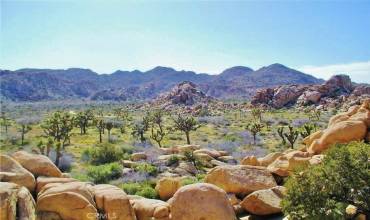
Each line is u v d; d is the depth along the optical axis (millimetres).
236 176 15031
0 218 9711
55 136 45562
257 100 137000
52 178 13234
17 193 10805
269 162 18609
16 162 12961
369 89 111500
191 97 177250
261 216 13078
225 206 11797
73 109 171750
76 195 11281
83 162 34281
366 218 9836
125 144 47906
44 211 11195
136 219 12062
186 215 11484
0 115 115938
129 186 20859
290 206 10039
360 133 16359
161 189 17984
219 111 132250
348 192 10000
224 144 47344
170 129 67688
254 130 51750
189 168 27906
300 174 10477
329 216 9523
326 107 108688
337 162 10094
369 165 9961
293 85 136000
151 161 30766
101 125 58344
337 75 124250
